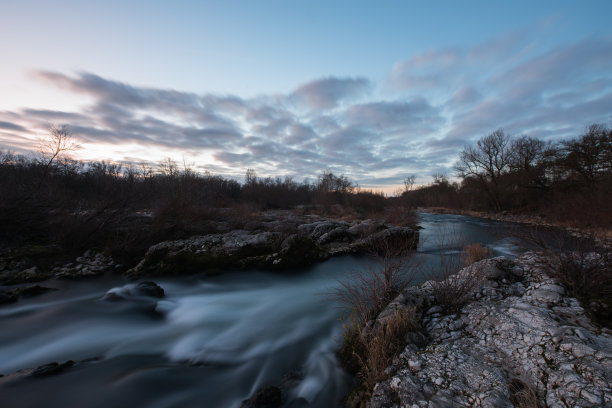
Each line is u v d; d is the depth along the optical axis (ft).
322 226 46.91
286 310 21.20
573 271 15.23
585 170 80.33
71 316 19.20
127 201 37.14
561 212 64.54
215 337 16.98
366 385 10.79
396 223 66.90
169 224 39.75
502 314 13.26
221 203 68.74
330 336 16.48
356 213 89.20
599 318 12.37
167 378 12.63
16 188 33.50
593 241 16.52
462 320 13.62
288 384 12.23
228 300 23.50
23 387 11.32
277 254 32.71
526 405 7.90
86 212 35.65
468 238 48.98
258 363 14.12
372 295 17.03
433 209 145.48
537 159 100.99
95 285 25.61
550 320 12.03
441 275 18.20
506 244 42.39
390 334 12.73
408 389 9.33
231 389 12.19
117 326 18.20
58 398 10.89
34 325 17.83
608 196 56.03
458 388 9.02
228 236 37.45
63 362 14.12
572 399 7.88
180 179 67.31
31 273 26.18
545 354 10.00
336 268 32.60
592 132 78.33
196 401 11.42
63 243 31.78
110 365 13.71
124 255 31.68
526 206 97.86
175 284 26.91
